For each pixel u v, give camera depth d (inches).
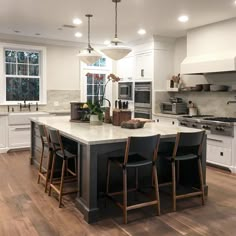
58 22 209.3
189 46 230.5
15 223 115.6
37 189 155.6
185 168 159.2
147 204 122.7
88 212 116.8
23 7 173.2
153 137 121.4
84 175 124.2
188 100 259.0
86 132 137.8
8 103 264.4
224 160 193.6
